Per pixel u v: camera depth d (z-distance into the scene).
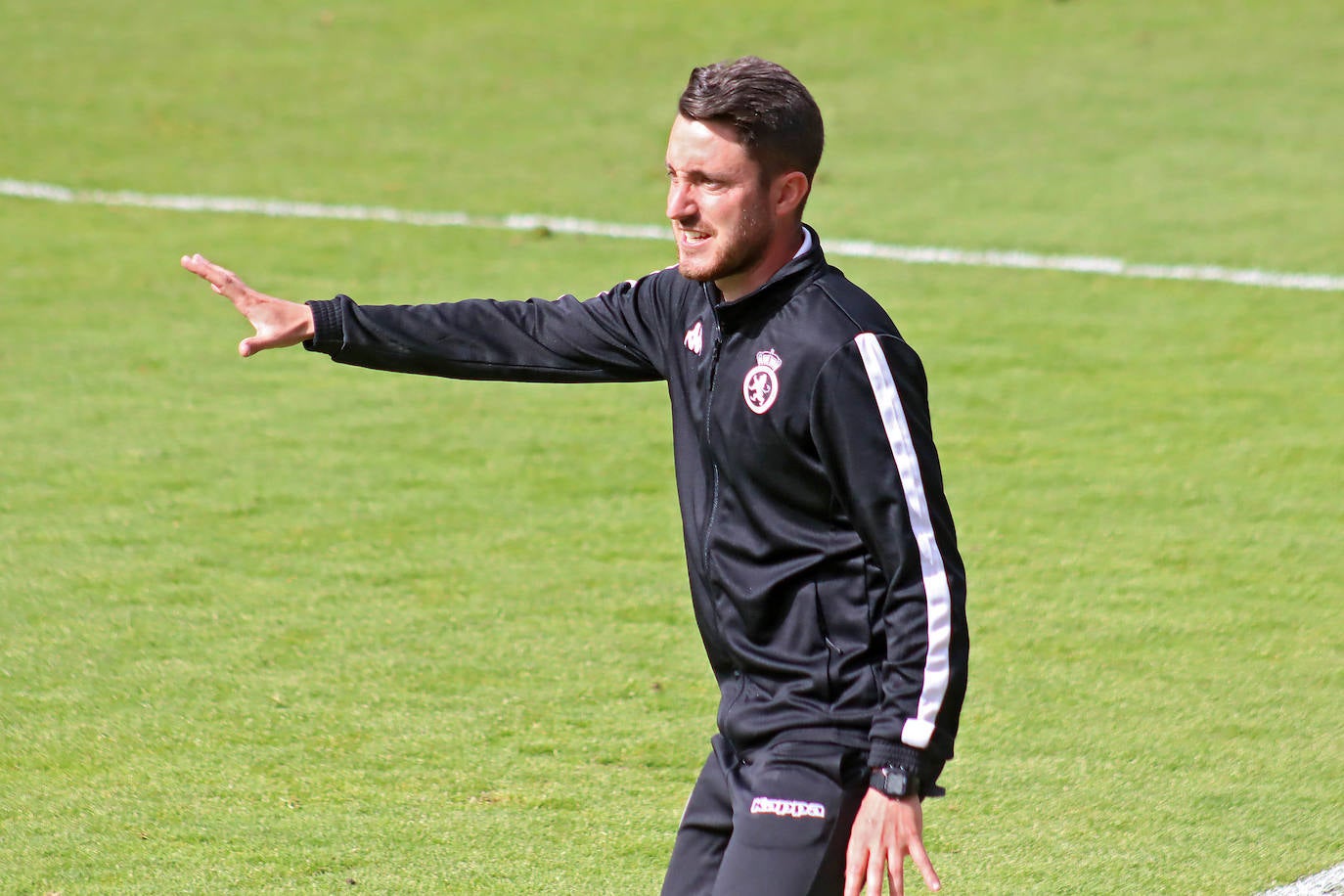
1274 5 59.69
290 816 14.72
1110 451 25.61
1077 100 50.12
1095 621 19.39
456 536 21.97
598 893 13.47
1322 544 21.88
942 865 14.02
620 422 27.16
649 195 42.06
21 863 13.77
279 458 24.98
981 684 17.73
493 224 39.41
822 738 9.38
